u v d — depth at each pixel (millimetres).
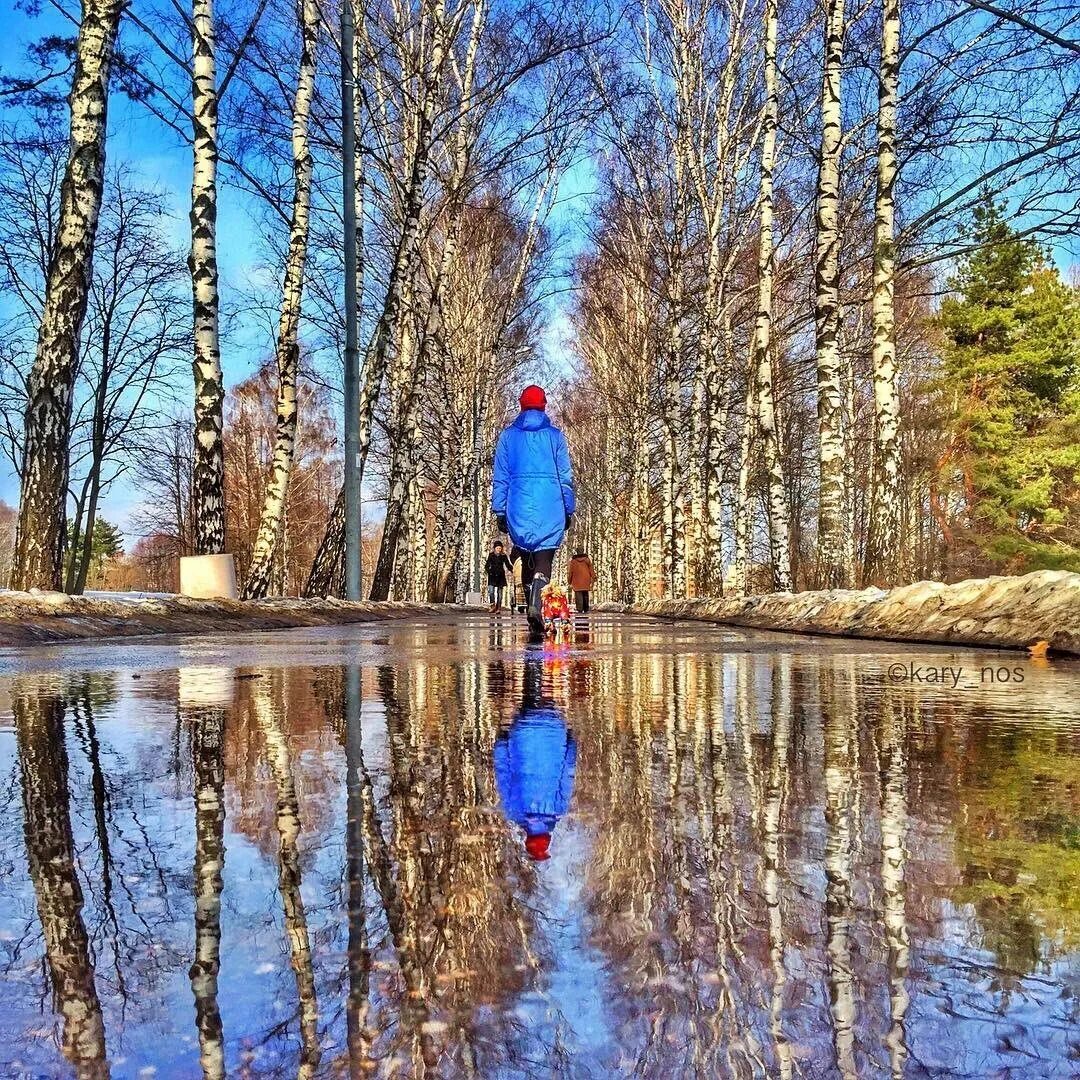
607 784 1965
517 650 6984
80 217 9195
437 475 35188
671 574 27344
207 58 12898
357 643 7938
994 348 40250
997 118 13508
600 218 26047
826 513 13484
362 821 1621
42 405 9141
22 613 8055
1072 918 1074
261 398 52562
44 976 920
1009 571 37781
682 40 21109
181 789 1930
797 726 2879
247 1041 760
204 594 12133
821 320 13570
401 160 22781
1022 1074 690
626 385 34250
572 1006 819
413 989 864
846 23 15320
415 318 24016
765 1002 827
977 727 2846
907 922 1061
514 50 18719
